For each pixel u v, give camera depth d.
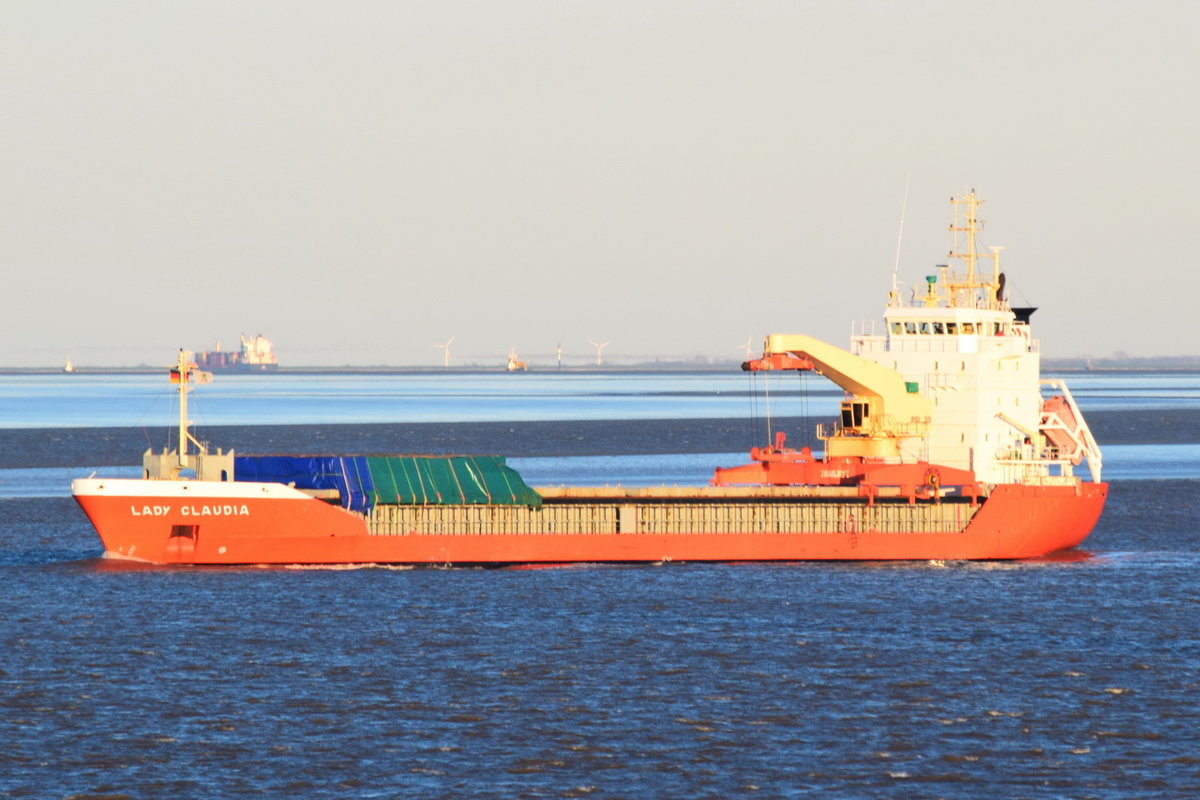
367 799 195.62
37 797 195.25
